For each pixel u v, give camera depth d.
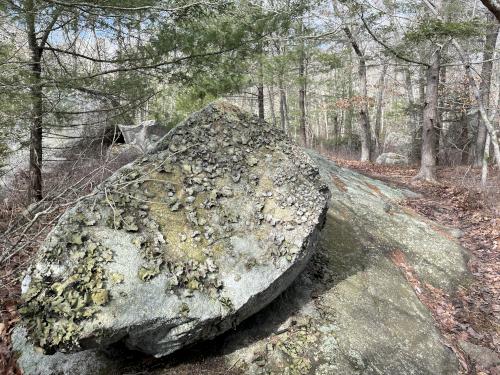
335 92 23.19
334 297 3.68
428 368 3.29
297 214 3.23
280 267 2.95
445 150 14.66
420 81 15.31
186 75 5.20
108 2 4.16
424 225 6.12
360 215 5.71
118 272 2.49
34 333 2.21
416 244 5.42
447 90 14.00
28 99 4.02
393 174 11.74
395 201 7.56
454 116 15.28
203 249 2.85
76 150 6.17
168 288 2.57
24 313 2.23
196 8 4.57
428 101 9.95
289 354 2.96
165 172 3.16
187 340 2.62
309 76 14.65
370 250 4.83
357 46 13.59
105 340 2.30
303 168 3.60
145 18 4.44
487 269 5.25
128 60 4.73
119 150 6.76
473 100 12.23
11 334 2.90
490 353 3.64
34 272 2.38
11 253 3.30
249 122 3.80
